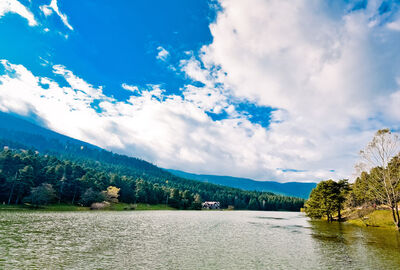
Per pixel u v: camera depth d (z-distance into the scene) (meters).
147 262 28.59
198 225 78.44
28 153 170.50
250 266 28.02
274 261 30.62
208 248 38.91
